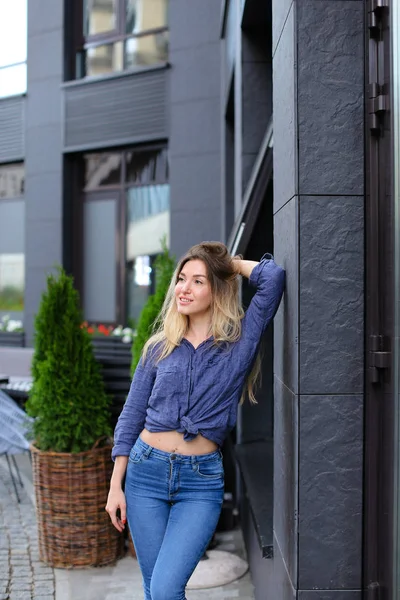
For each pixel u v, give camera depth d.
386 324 2.11
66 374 3.89
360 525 2.18
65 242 9.94
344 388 2.18
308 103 2.18
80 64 10.10
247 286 4.64
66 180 9.95
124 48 9.68
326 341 2.18
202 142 8.61
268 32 4.74
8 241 10.80
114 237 9.78
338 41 2.19
